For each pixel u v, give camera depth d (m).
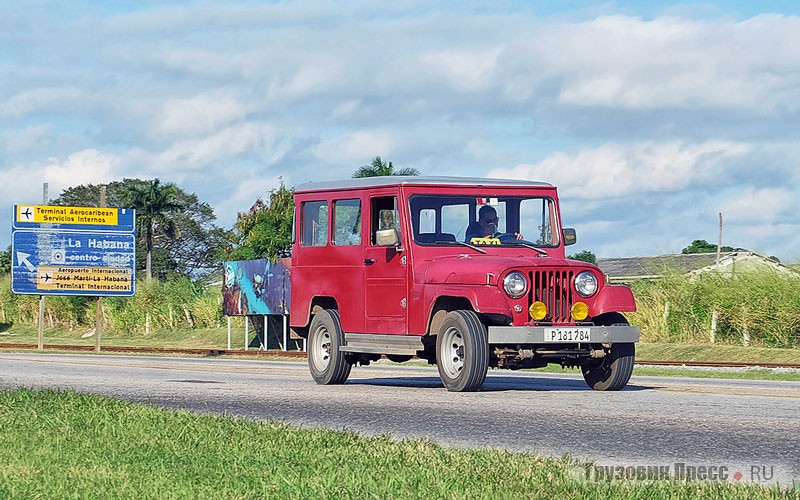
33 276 42.38
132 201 123.31
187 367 22.81
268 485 7.16
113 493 6.92
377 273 15.83
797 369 24.11
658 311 35.19
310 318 17.34
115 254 43.03
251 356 36.53
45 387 16.11
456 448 8.99
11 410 11.45
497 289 14.20
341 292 16.53
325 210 16.95
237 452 8.55
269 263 40.91
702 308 34.00
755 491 6.95
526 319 14.23
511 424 10.89
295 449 8.74
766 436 9.84
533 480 7.34
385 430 10.62
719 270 35.03
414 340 15.18
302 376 19.11
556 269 14.39
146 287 58.59
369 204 16.05
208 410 12.66
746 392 14.39
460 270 14.59
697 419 11.09
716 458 8.64
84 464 8.02
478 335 14.18
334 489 7.02
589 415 11.54
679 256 39.19
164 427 10.07
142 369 21.83
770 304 32.25
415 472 7.62
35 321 67.00
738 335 33.22
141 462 8.11
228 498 6.77
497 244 15.69
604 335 14.23
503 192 15.92
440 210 15.54
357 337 16.19
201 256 145.88
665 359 30.94
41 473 7.62
